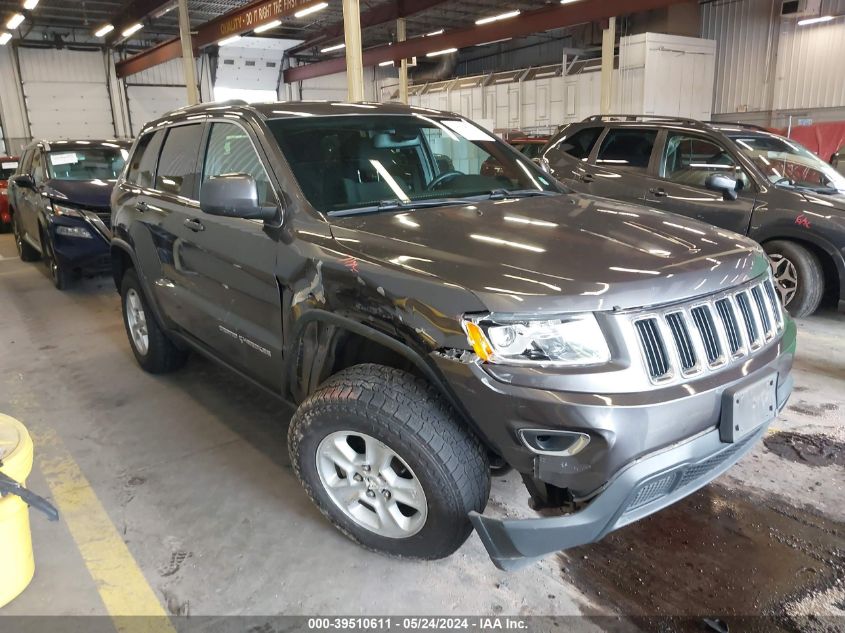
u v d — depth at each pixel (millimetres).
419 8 17156
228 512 2770
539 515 2051
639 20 16328
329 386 2326
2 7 17812
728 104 16062
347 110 3199
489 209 2701
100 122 23562
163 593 2293
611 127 6398
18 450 2150
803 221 5043
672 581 2314
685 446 1935
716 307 2094
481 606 2203
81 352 4902
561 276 1976
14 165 13203
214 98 25359
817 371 4215
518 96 18328
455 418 2133
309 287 2400
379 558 2451
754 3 15094
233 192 2488
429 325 1990
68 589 2326
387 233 2385
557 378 1833
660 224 2527
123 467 3168
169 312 3650
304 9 13070
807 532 2572
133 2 18297
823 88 14156
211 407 3832
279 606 2219
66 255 6617
